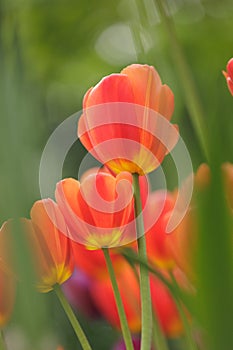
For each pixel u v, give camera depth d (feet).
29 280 2.05
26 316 2.04
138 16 2.65
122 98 2.62
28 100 2.06
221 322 2.05
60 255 2.59
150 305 2.60
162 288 3.16
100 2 13.17
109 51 13.42
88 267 3.14
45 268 2.57
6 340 2.35
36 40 14.30
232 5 11.38
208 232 2.06
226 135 2.18
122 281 3.22
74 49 14.56
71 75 13.94
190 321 2.79
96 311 3.64
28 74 2.15
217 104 2.18
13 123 2.03
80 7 14.34
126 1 2.79
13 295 2.36
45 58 14.25
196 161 2.43
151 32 2.66
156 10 2.82
